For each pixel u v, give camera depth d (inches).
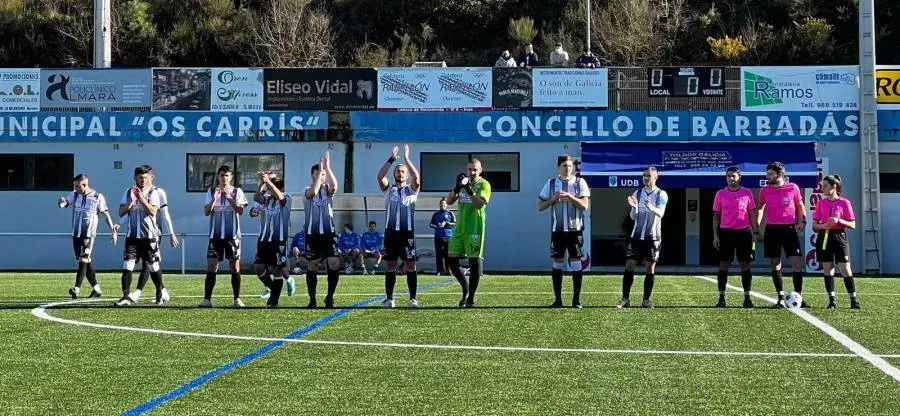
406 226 508.7
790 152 1026.1
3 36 1939.0
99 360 335.0
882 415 253.6
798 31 1815.9
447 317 461.7
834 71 1034.1
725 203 518.9
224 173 508.7
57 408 261.1
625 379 301.3
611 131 1040.8
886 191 1035.9
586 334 400.5
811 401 269.9
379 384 293.3
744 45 1836.9
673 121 1039.6
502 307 514.6
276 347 363.6
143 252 535.2
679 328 420.2
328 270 510.3
